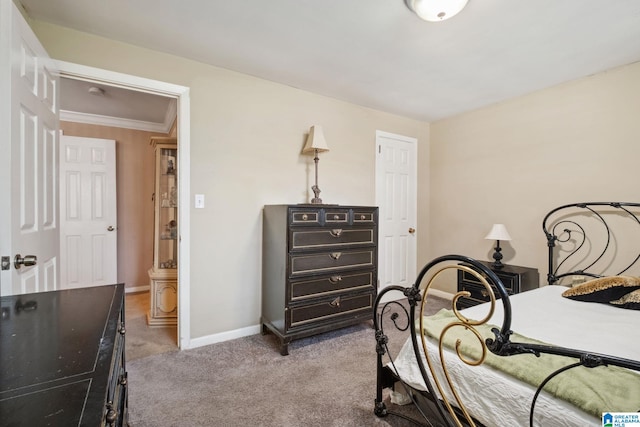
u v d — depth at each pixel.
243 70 2.49
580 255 2.60
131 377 1.92
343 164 3.19
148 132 3.98
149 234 4.02
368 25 1.86
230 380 1.90
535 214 2.90
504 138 3.15
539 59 2.27
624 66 2.36
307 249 2.34
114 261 3.76
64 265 3.51
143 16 1.80
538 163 2.88
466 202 3.51
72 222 3.56
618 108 2.39
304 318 2.33
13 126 1.19
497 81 2.66
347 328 2.75
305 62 2.35
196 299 2.37
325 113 3.04
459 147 3.59
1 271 1.13
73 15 1.79
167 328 2.78
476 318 1.59
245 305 2.59
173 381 1.88
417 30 1.90
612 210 2.42
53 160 1.70
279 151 2.75
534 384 1.01
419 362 1.22
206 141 2.40
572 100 2.64
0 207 1.13
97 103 3.23
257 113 2.62
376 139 3.45
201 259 2.39
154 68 2.19
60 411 0.46
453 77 2.59
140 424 1.50
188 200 2.33
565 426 0.90
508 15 1.74
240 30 1.94
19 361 0.61
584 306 1.83
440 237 3.80
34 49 1.43
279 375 1.96
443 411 1.12
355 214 2.61
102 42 2.02
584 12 1.71
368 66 2.40
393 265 3.63
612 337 1.34
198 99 2.36
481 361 0.95
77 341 0.71
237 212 2.54
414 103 3.23
